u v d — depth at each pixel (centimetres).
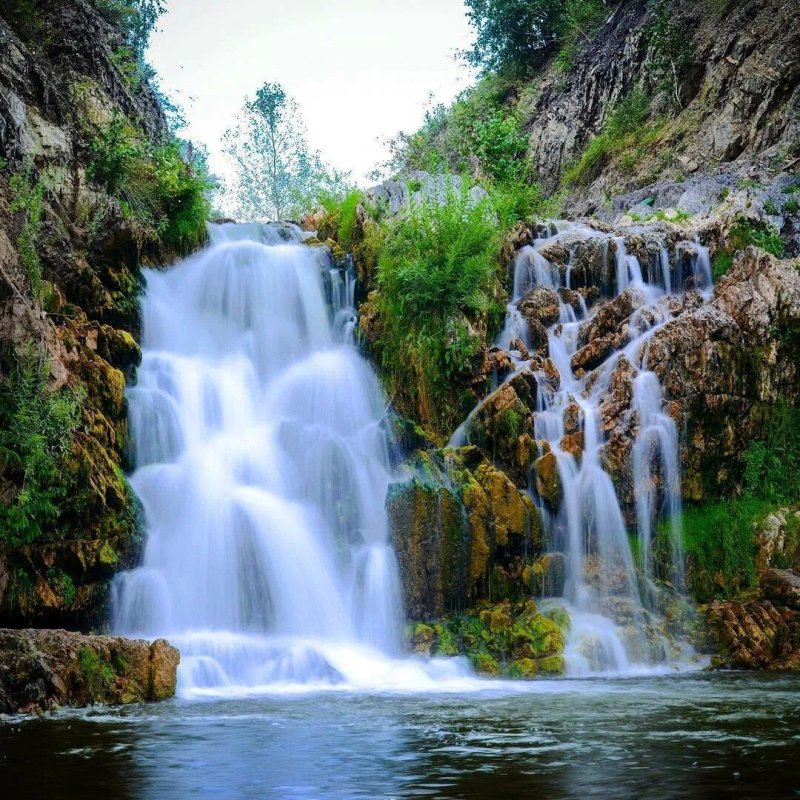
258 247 2416
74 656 1338
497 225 2544
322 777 850
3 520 1558
